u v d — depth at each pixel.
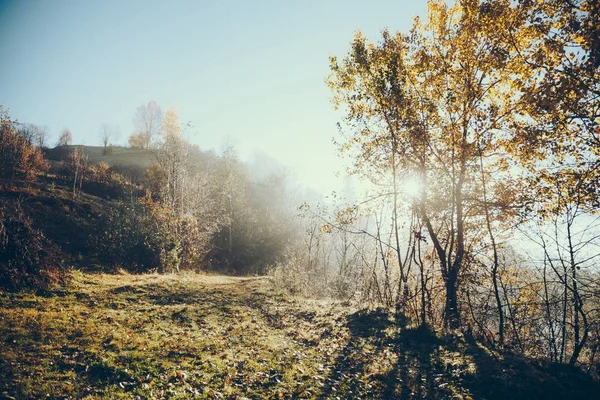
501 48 14.13
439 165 16.73
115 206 39.56
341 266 25.92
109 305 14.73
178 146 39.41
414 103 15.98
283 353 11.68
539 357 11.75
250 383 9.12
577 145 13.49
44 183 39.78
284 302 20.11
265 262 50.12
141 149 95.31
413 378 10.04
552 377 9.69
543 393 8.94
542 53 12.36
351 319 15.68
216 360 10.23
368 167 18.62
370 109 17.20
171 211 34.59
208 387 8.58
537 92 11.69
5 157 36.78
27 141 45.56
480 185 15.98
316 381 9.68
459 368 10.40
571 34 12.00
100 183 48.91
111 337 10.70
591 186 12.11
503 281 15.24
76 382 7.90
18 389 7.20
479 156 15.60
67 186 43.88
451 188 15.55
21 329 10.18
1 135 36.94
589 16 11.23
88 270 23.27
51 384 7.62
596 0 10.84
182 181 38.78
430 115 16.12
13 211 25.66
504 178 15.99
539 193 13.92
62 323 11.25
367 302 18.75
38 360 8.54
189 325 13.70
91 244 29.11
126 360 9.28
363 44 16.25
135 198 46.75
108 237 29.97
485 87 15.59
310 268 28.72
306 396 8.75
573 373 10.07
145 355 9.77
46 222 30.23
